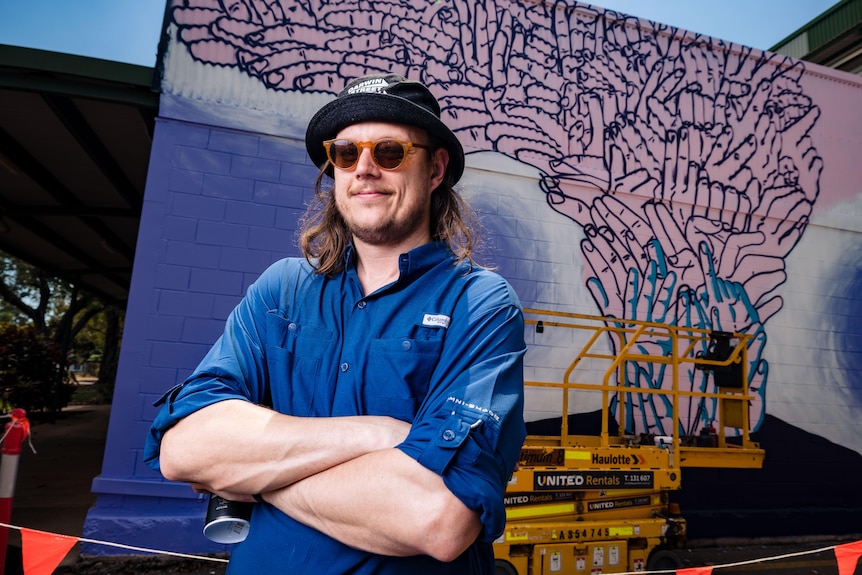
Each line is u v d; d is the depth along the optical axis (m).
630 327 5.84
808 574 4.86
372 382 1.06
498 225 5.60
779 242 6.52
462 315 1.08
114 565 4.16
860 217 6.85
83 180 6.95
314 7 5.34
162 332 4.61
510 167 5.71
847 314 6.60
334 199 1.33
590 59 6.16
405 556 0.93
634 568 4.05
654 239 6.09
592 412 5.62
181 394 1.09
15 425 2.69
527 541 3.78
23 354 11.79
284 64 5.19
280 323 1.16
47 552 2.02
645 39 6.41
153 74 4.86
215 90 4.98
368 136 1.21
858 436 6.36
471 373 1.01
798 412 6.23
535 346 5.56
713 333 4.69
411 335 1.08
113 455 4.38
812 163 6.81
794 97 6.89
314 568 0.94
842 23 9.95
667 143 6.29
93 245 10.02
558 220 5.79
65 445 9.05
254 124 5.03
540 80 5.95
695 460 4.40
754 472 5.98
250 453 0.98
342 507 0.92
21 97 5.01
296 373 1.12
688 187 6.26
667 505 4.31
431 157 1.28
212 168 4.90
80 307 20.50
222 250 4.82
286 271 1.25
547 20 6.07
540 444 4.62
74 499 5.62
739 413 4.74
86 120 5.42
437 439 0.92
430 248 1.17
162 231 4.73
